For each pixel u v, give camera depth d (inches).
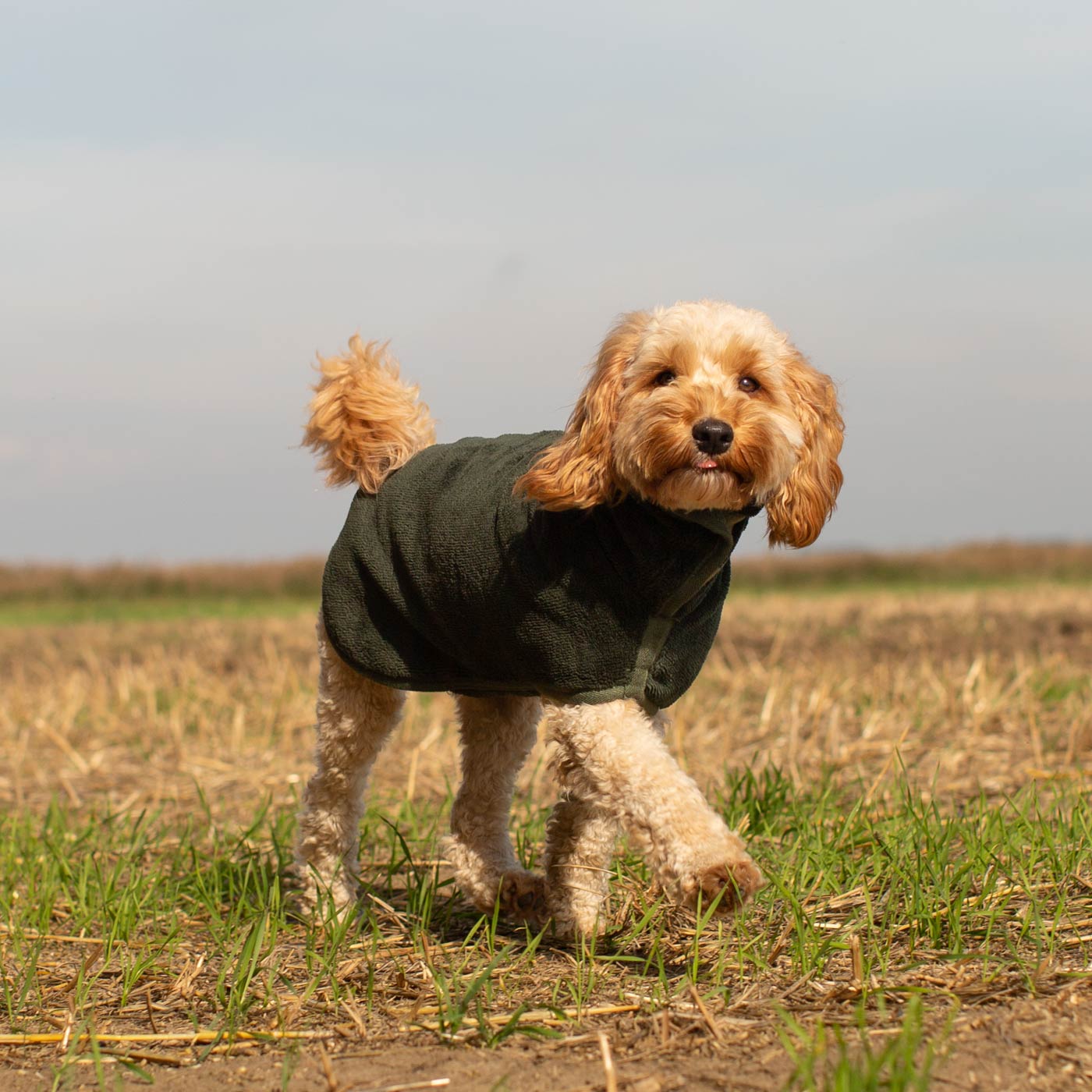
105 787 292.2
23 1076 123.0
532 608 145.0
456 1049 122.7
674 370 149.7
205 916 177.0
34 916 172.2
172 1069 123.3
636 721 143.1
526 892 167.2
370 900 181.8
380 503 171.9
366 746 177.5
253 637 627.8
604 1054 110.7
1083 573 1178.6
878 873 164.6
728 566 159.2
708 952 146.5
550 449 151.1
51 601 1157.7
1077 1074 110.0
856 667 424.8
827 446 159.6
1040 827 177.6
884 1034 118.4
